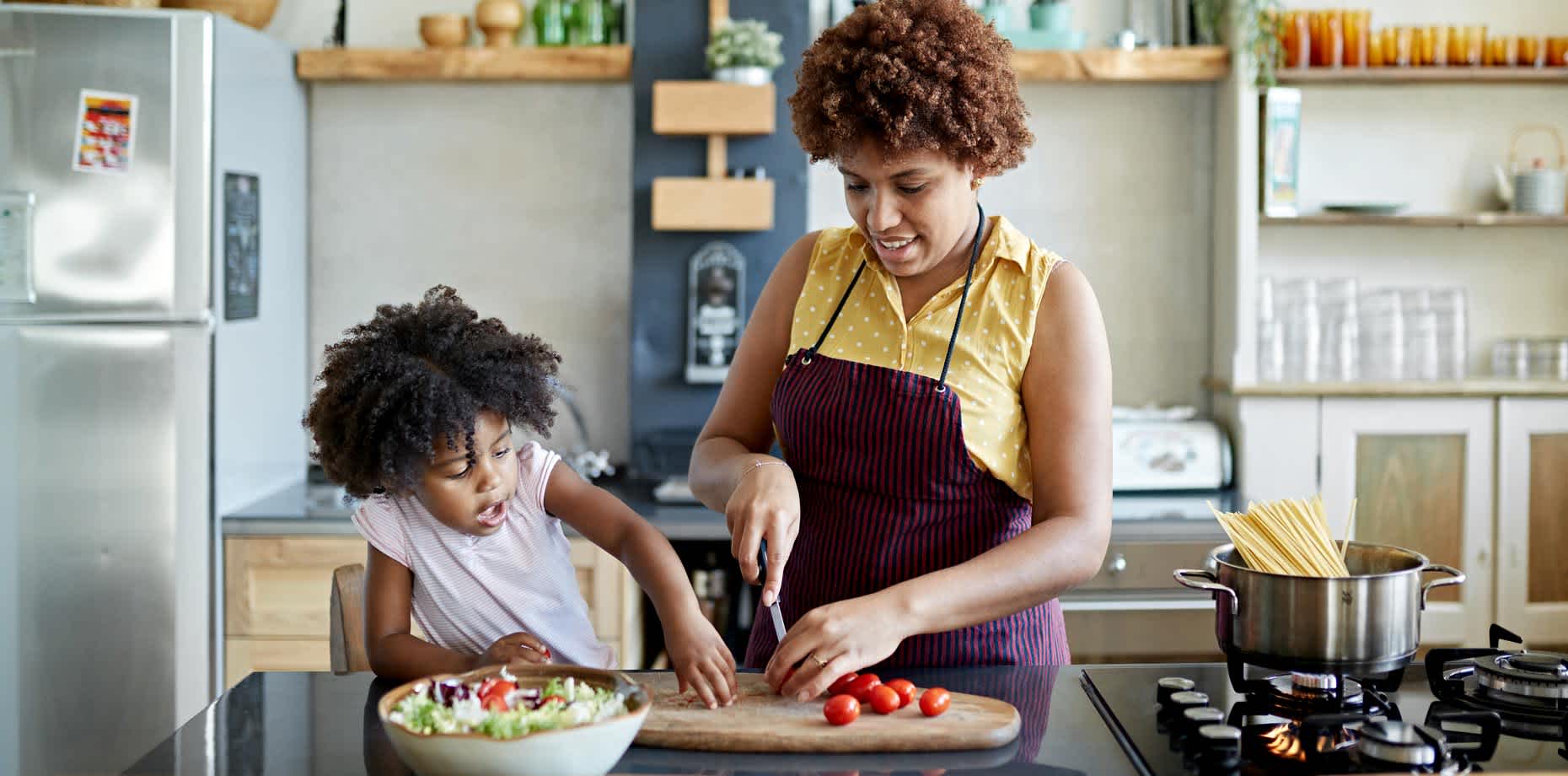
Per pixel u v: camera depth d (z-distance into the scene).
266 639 2.89
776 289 1.62
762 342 1.62
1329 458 3.12
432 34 3.24
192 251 2.77
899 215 1.38
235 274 2.92
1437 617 3.12
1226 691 1.32
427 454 1.36
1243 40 3.11
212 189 2.78
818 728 1.17
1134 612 2.90
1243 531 1.33
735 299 3.26
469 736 0.99
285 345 3.27
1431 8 3.34
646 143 3.26
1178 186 3.39
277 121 3.18
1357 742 1.12
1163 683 1.30
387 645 1.41
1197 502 3.09
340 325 3.44
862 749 1.16
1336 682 1.25
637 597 2.99
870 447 1.46
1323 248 3.39
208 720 1.25
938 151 1.35
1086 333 1.43
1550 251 3.39
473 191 3.42
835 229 1.60
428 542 1.51
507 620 1.54
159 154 2.75
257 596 2.88
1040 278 1.44
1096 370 1.42
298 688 1.36
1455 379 3.23
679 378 3.30
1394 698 1.30
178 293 2.77
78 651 2.83
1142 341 3.43
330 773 1.12
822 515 1.52
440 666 1.37
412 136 3.41
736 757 1.14
